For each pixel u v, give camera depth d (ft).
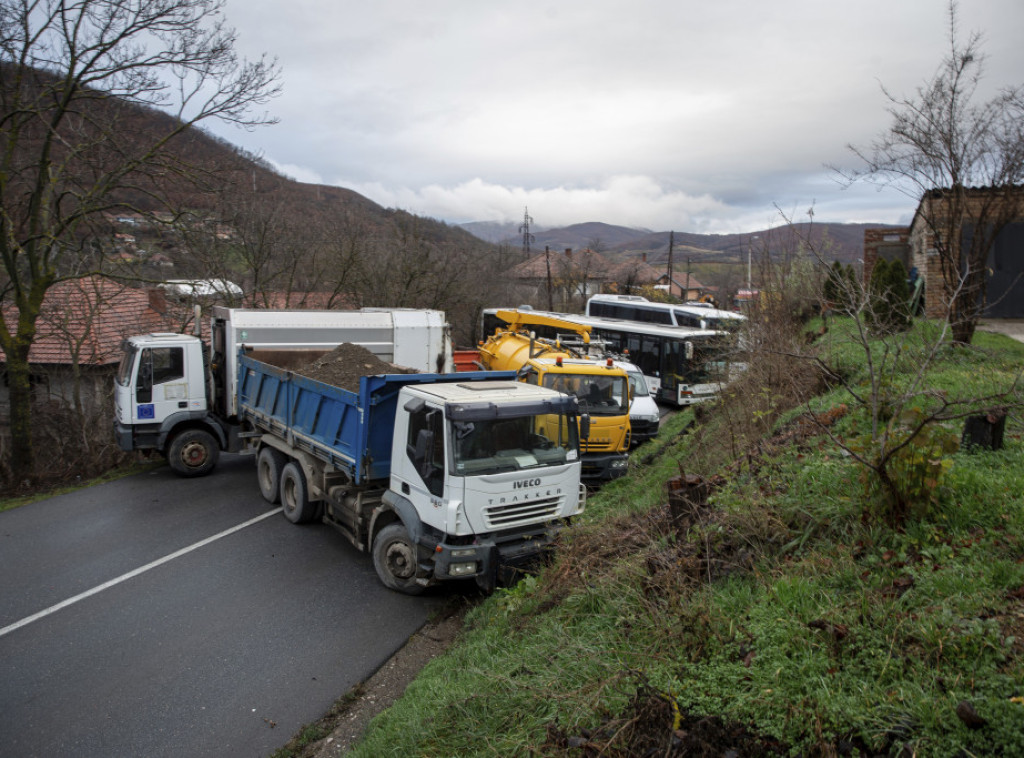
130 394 39.60
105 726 17.28
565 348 48.29
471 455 22.48
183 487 40.11
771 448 24.68
